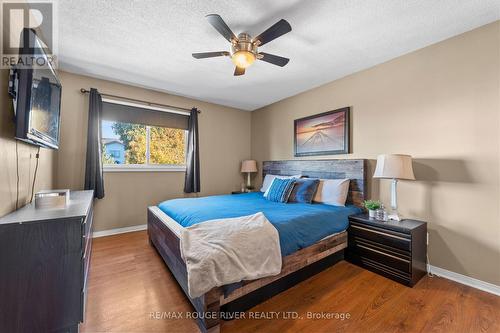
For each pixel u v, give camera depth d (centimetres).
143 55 248
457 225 203
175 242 182
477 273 192
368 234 224
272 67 276
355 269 226
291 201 285
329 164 310
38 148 190
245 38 198
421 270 207
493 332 140
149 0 164
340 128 304
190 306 165
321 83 329
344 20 186
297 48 231
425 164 225
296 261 186
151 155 376
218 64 269
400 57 246
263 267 154
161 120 372
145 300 171
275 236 168
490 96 187
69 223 122
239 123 474
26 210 140
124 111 338
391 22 189
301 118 364
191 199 301
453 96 207
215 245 143
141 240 304
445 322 149
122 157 350
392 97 253
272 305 167
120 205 339
